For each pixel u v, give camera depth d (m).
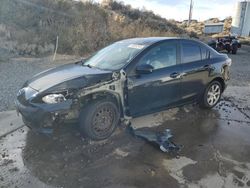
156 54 4.66
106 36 17.23
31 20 16.86
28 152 3.86
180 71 4.96
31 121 3.82
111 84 4.12
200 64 5.34
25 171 3.42
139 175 3.39
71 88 3.85
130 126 4.58
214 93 5.87
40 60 11.59
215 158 3.85
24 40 13.91
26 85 4.30
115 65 4.45
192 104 5.81
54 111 3.72
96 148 4.02
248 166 3.67
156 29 27.05
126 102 4.36
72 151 3.91
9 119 4.96
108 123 4.23
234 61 15.88
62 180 3.27
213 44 21.73
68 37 15.26
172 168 3.56
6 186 3.13
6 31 14.33
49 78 4.21
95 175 3.38
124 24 22.23
